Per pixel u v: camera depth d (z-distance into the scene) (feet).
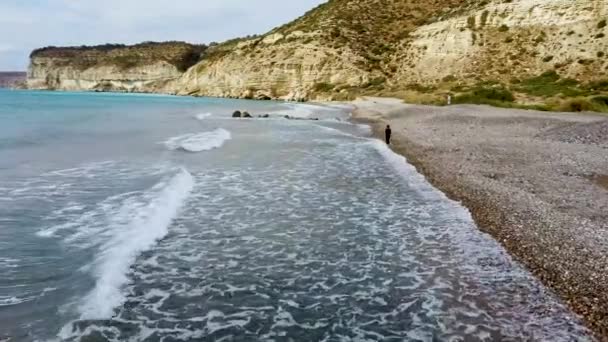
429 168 55.72
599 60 187.42
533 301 22.57
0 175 50.08
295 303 23.13
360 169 56.54
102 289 23.86
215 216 37.09
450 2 327.88
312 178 51.29
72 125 110.22
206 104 237.66
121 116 145.79
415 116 125.80
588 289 23.24
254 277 26.13
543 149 63.67
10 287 23.73
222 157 64.54
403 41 290.97
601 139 69.77
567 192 40.65
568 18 213.46
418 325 20.76
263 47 335.47
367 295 23.85
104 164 57.62
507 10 237.45
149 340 19.52
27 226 33.12
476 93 167.73
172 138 85.40
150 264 27.55
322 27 319.06
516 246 29.43
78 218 35.19
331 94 266.16
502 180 46.44
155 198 41.16
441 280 25.27
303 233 33.35
